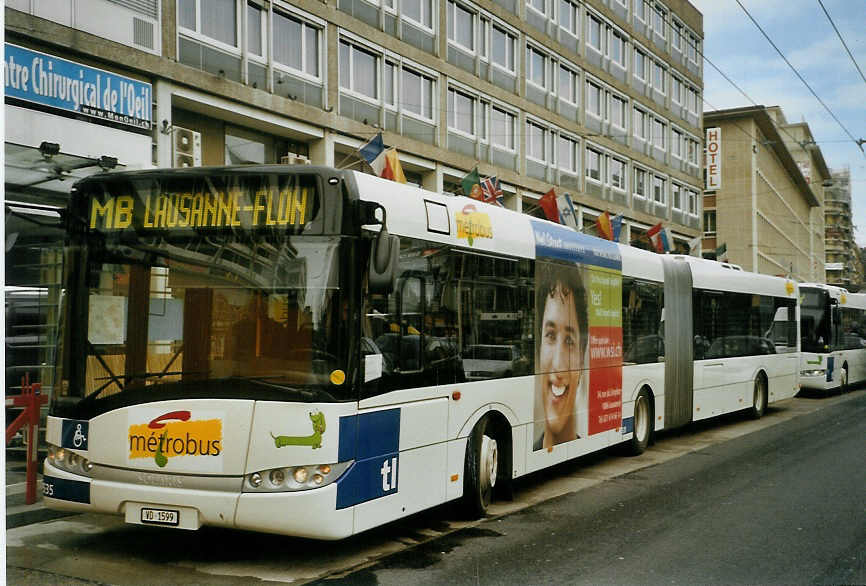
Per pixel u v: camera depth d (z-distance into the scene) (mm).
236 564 6512
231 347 6188
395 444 6711
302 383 6059
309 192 6254
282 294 6188
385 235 6109
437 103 25094
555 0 32000
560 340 10008
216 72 17641
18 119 12812
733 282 16891
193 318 6270
